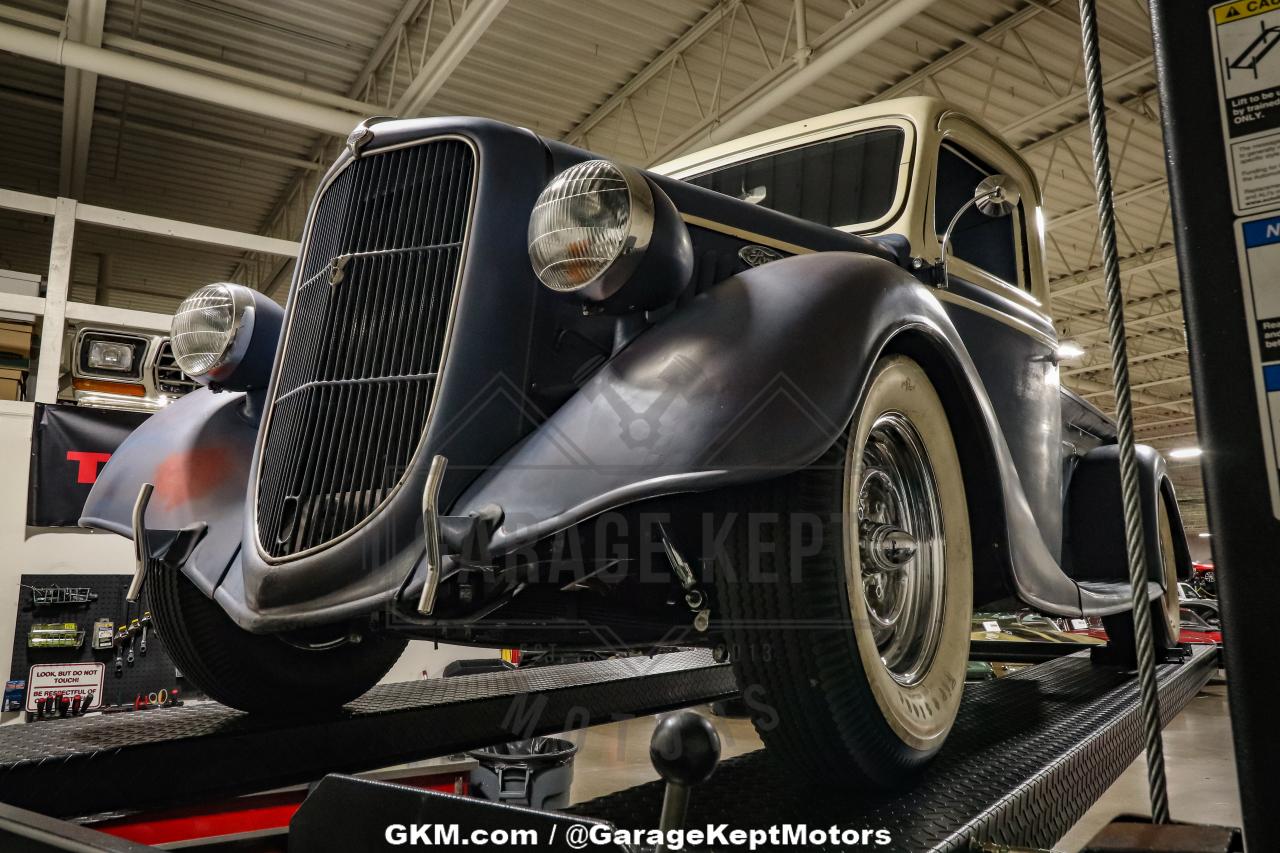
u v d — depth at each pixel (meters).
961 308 2.18
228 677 1.62
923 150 2.22
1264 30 0.65
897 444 1.48
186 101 8.58
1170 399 20.73
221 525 1.53
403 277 1.42
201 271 12.66
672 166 2.72
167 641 1.62
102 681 3.33
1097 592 2.19
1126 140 9.31
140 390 3.61
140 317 4.13
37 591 3.31
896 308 1.30
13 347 3.88
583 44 7.95
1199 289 0.65
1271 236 0.63
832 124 2.42
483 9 6.05
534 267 1.29
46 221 10.80
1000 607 2.30
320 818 0.99
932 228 2.20
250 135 9.29
